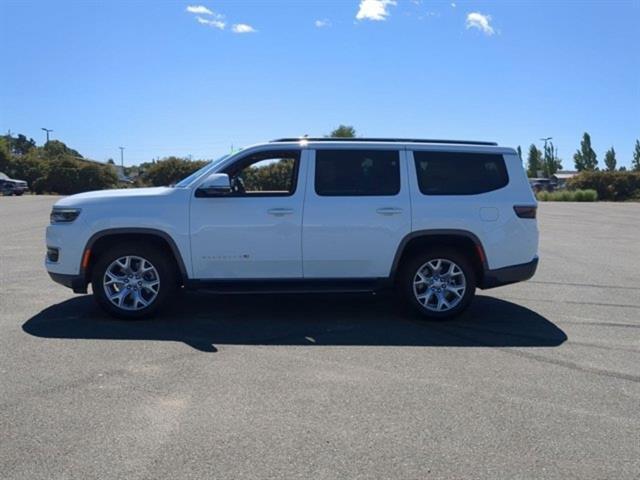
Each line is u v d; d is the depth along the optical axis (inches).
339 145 277.0
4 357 216.5
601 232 740.0
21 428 158.4
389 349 233.5
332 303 315.0
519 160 285.3
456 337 252.4
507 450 149.5
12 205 1290.6
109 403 175.3
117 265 270.1
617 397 185.8
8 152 2856.8
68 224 266.8
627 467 142.3
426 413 171.0
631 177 2066.9
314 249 272.1
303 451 147.3
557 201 1923.0
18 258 460.8
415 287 278.4
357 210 272.2
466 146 283.3
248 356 221.8
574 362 219.8
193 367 208.1
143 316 271.7
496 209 277.0
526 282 387.2
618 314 297.7
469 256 286.5
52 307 294.7
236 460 142.4
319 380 196.7
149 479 133.5
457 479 135.3
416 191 275.7
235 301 316.8
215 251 269.1
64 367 206.4
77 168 2475.4
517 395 185.9
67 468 137.9
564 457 146.5
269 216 269.3
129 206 267.1
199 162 1337.4
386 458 144.3
